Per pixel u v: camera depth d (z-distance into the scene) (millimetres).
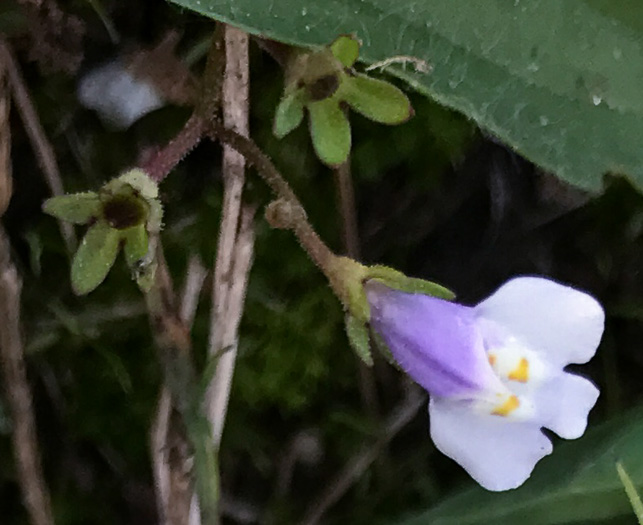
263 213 89
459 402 76
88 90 86
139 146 88
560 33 79
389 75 84
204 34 85
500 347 76
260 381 94
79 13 84
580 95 79
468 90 78
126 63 85
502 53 78
